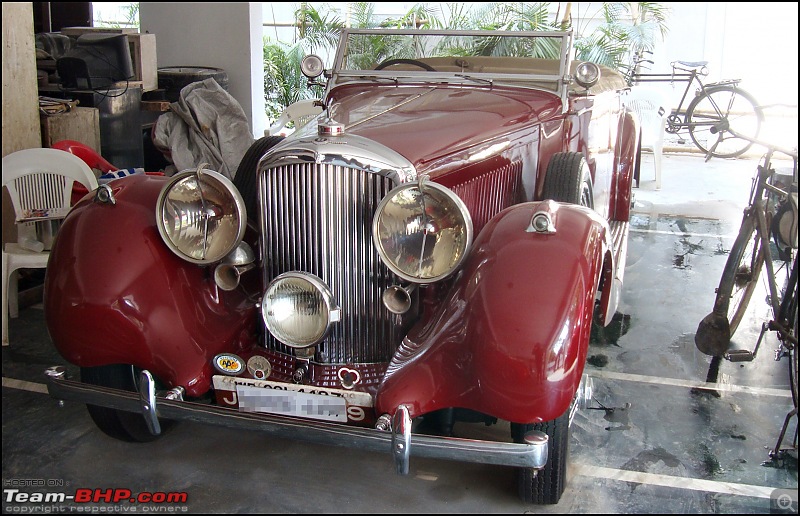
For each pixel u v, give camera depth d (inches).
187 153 227.5
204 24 285.1
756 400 133.3
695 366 146.3
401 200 90.8
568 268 85.4
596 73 134.8
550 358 81.4
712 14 435.8
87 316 96.0
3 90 178.7
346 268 98.1
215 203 99.5
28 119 186.7
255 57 289.4
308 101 213.9
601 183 168.9
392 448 84.7
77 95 230.7
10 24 178.4
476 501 103.3
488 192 118.7
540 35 139.9
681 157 355.3
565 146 141.4
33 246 159.6
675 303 178.1
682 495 105.2
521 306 83.2
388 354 100.8
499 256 88.0
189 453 115.5
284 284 94.2
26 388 136.6
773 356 151.6
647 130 287.3
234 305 105.7
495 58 143.3
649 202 270.7
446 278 93.8
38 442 118.1
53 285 98.2
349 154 94.5
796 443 116.4
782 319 125.5
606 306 104.4
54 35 253.1
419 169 98.6
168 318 98.0
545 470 97.3
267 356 102.4
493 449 83.9
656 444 118.4
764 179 131.6
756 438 120.5
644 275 196.9
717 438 120.3
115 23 421.1
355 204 96.0
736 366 146.9
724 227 241.4
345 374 99.0
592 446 117.6
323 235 97.0
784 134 382.6
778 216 129.8
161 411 92.9
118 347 97.4
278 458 114.4
